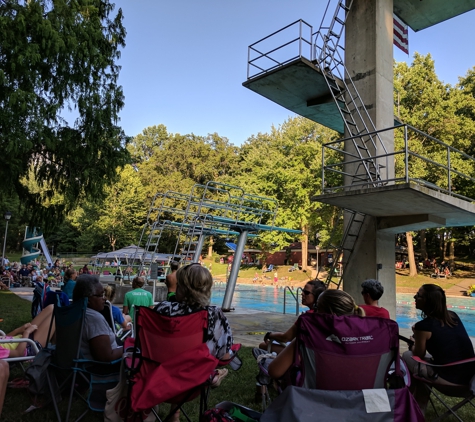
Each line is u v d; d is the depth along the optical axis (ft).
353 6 36.81
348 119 36.14
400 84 99.60
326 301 9.59
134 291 23.00
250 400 14.73
